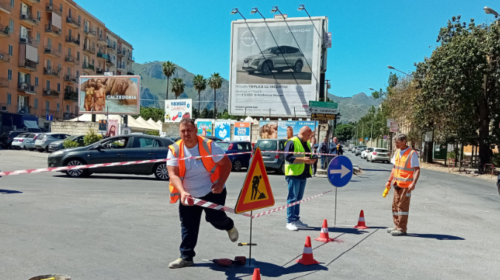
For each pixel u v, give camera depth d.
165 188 12.24
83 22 69.38
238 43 35.53
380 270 4.93
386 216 8.84
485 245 6.40
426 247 6.14
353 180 18.78
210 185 4.80
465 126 29.00
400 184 6.88
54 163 14.38
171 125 41.25
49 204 8.59
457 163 37.31
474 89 25.41
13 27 51.47
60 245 5.51
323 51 37.31
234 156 20.81
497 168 31.28
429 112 29.89
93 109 35.00
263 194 5.19
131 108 34.38
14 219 6.96
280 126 34.03
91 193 10.54
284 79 34.66
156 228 6.77
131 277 4.38
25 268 4.53
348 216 8.67
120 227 6.73
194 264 4.92
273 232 6.83
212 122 36.25
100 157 14.30
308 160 7.03
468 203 11.98
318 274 4.70
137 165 14.48
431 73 27.95
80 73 68.75
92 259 4.96
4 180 12.48
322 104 25.78
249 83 35.28
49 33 58.81
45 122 58.97
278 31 34.81
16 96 52.50
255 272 3.93
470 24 28.08
